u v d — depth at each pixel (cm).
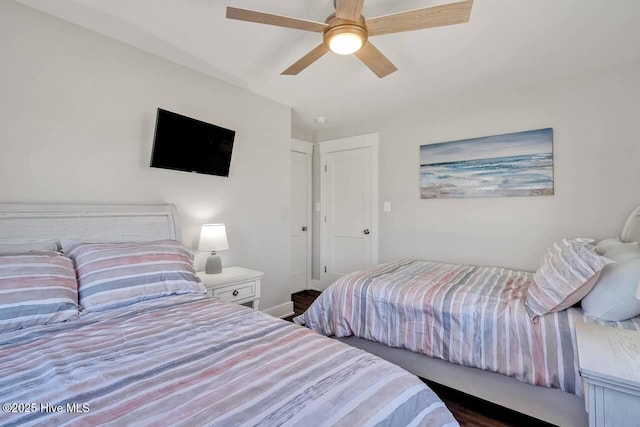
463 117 312
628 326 142
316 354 106
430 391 96
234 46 215
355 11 144
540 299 167
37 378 90
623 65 240
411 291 205
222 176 271
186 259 194
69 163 187
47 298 134
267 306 319
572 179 261
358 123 394
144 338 118
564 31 196
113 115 205
